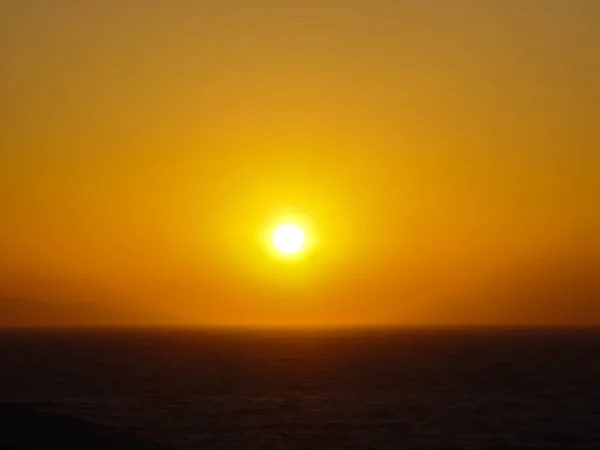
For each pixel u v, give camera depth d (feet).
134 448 138.51
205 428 215.92
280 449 188.75
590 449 192.54
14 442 135.44
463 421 232.12
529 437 206.90
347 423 226.99
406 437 205.77
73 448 134.92
